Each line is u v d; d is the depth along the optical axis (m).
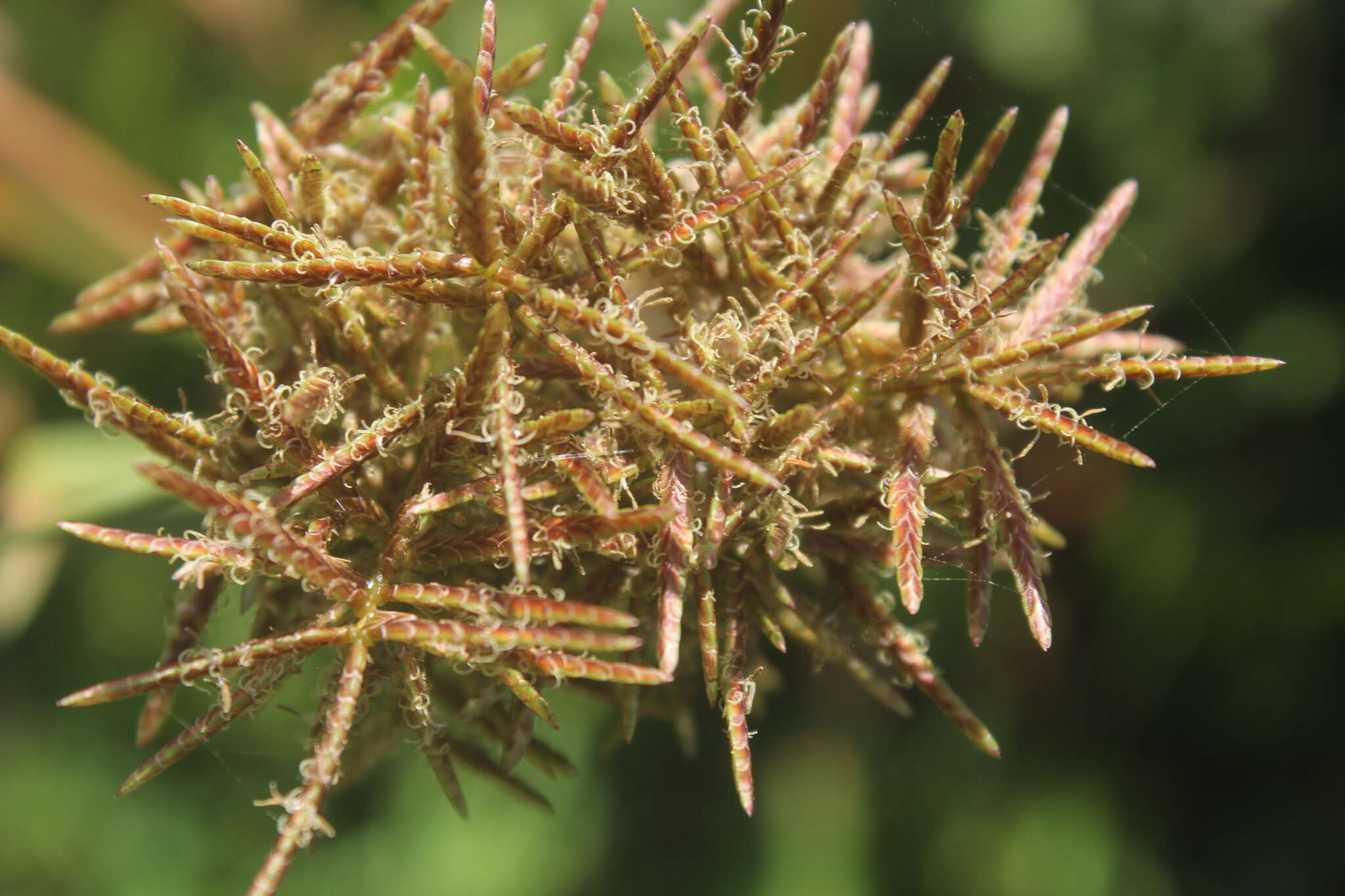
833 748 0.40
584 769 0.39
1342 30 0.33
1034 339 0.18
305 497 0.18
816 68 0.25
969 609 0.18
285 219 0.18
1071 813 0.36
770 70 0.18
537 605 0.17
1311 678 0.33
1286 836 0.34
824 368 0.19
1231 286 0.34
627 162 0.18
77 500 0.26
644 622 0.18
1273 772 0.35
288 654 0.17
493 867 0.39
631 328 0.17
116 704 0.39
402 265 0.17
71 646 0.39
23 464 0.26
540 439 0.18
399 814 0.40
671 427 0.17
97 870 0.39
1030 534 0.18
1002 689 0.38
